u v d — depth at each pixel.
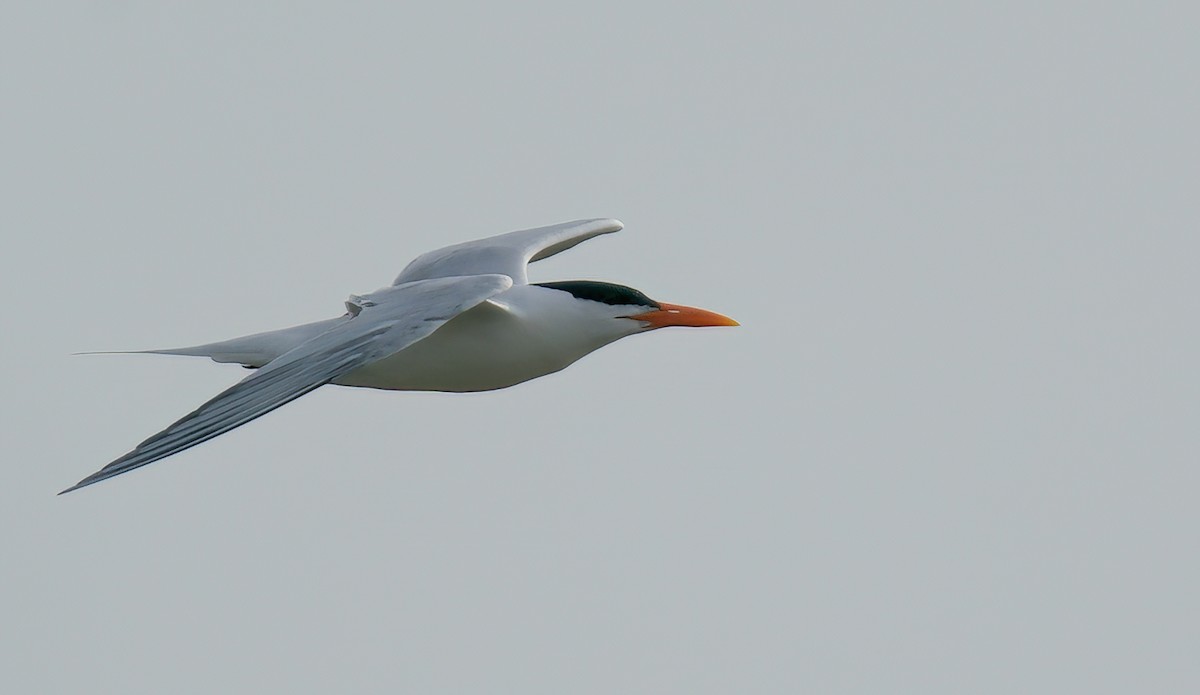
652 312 15.11
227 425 11.46
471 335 14.48
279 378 12.02
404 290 13.66
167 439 11.20
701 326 15.03
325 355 12.38
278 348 14.55
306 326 14.70
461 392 15.05
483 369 14.67
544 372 15.02
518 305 14.73
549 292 14.95
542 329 14.75
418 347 14.49
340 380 14.77
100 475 10.82
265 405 11.71
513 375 14.83
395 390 15.00
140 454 11.04
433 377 14.73
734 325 15.02
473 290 13.01
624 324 15.05
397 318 12.84
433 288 13.37
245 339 14.78
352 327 12.86
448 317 12.69
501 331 14.53
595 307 14.95
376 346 12.45
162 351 14.83
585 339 14.99
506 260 15.89
